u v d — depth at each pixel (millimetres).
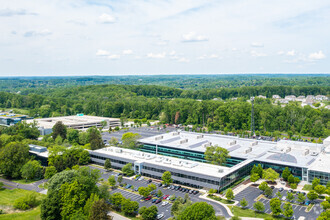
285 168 179000
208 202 148250
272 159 195250
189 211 110375
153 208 128875
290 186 169250
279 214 133625
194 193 160375
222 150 196125
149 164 186750
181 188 166750
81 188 132500
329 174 167625
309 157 197375
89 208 121938
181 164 182125
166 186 170875
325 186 168625
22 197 151250
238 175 179500
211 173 167375
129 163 192125
